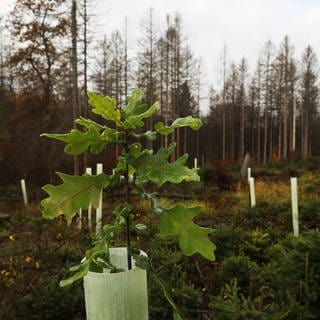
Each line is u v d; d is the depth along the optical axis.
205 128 42.75
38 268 4.47
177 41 30.38
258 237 5.00
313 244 3.12
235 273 3.94
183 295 3.32
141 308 0.86
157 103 0.92
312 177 13.16
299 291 3.01
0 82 18.20
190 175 0.82
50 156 15.59
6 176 15.61
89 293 0.85
